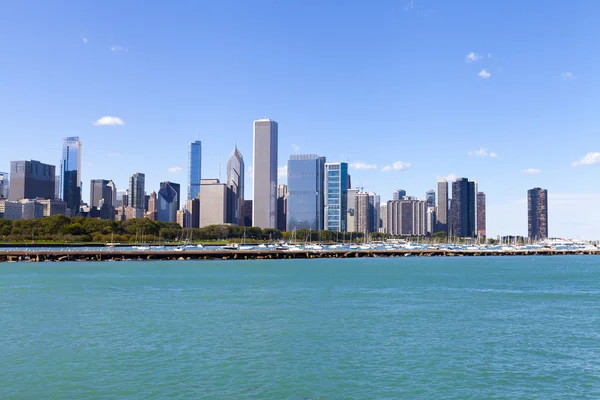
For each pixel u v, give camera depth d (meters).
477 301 103.75
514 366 57.78
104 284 132.38
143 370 56.00
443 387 51.34
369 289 124.00
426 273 176.25
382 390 50.50
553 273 180.88
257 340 68.75
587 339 69.81
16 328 75.62
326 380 53.19
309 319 83.00
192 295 111.06
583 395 49.34
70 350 63.53
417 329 75.75
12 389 50.28
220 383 52.16
